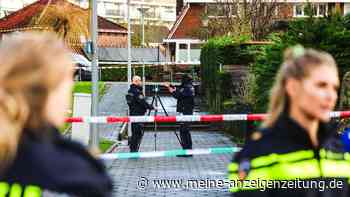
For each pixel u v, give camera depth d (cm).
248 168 297
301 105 294
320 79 291
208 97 2567
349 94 1203
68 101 237
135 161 1289
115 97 3178
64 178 222
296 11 3659
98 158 243
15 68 223
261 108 1399
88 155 238
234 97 2020
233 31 3394
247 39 2273
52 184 221
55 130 234
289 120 297
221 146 1617
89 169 231
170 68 4244
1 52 228
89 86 3200
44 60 227
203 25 4131
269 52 1377
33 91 223
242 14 3425
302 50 304
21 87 222
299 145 297
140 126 1361
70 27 3212
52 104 228
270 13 3366
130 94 1355
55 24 3203
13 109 219
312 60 295
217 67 2222
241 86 1984
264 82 1388
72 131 1320
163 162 1273
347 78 1218
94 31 1312
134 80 1364
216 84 2231
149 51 4756
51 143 230
